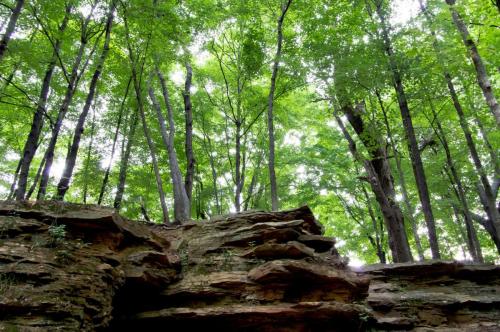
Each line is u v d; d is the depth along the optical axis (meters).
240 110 23.75
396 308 10.62
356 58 16.11
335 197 31.33
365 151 25.00
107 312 6.72
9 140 19.62
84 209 8.01
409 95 16.80
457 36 15.88
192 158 18.77
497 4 12.07
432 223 14.73
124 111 20.81
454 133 21.39
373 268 12.96
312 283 8.83
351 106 19.52
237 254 9.43
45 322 5.65
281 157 27.00
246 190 29.92
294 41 19.67
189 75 20.48
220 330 8.03
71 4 13.85
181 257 9.37
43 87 13.85
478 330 9.71
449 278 12.31
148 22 13.33
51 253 6.81
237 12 19.39
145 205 22.75
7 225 7.03
